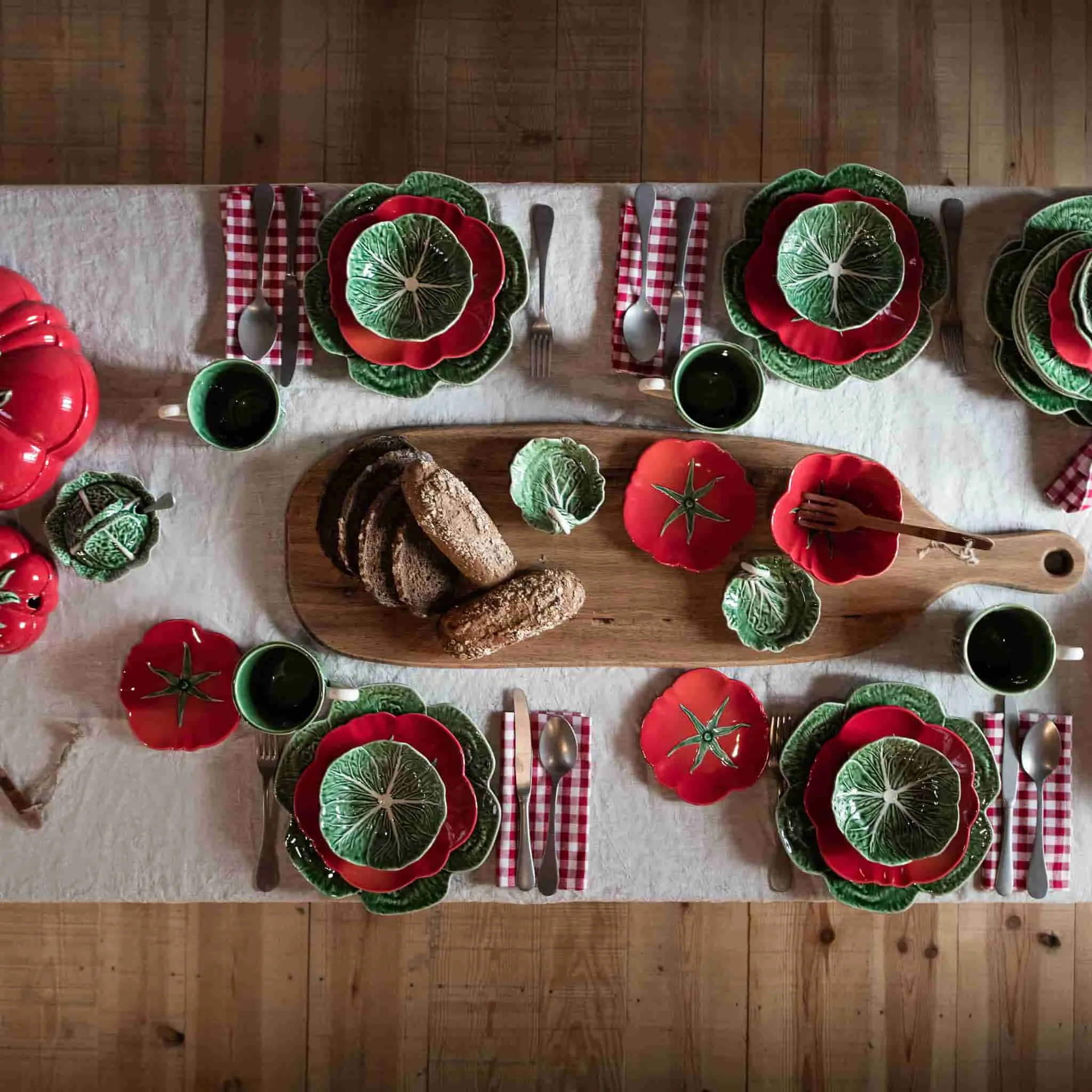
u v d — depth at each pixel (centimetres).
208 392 132
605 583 138
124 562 135
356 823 131
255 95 199
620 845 139
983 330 140
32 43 198
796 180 135
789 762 136
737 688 138
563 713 140
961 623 139
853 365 136
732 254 135
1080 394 133
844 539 137
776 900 137
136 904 197
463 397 140
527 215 138
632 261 138
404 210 132
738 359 134
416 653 137
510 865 137
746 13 200
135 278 138
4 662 138
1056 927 198
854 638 139
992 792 136
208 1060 195
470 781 134
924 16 200
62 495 133
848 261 133
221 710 135
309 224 137
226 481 139
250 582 139
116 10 198
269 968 196
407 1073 195
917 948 198
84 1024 196
